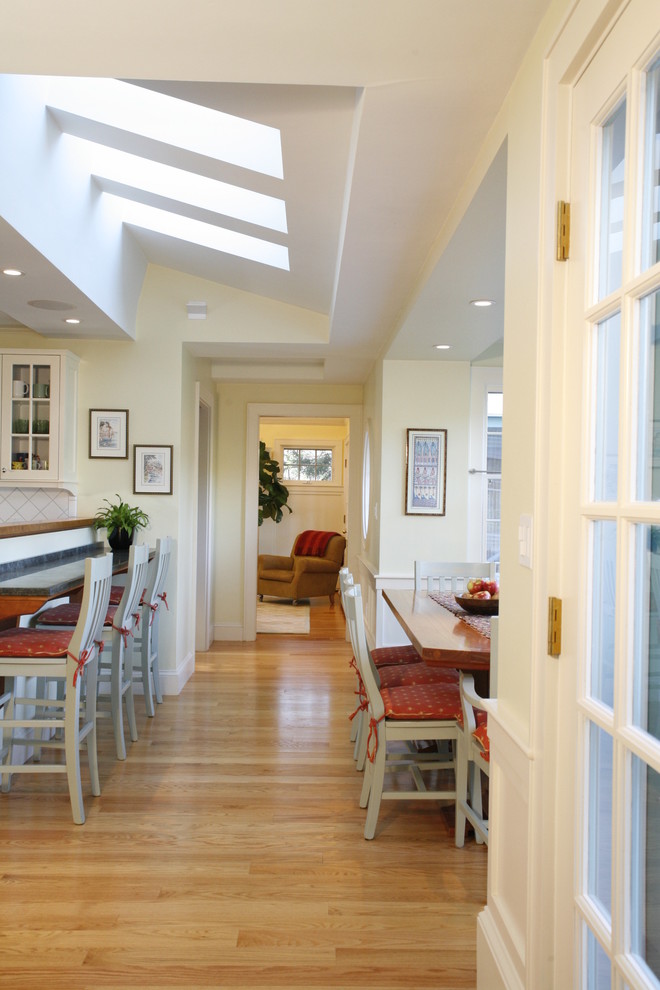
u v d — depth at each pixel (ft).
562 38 4.97
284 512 37.19
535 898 5.17
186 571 17.66
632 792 4.04
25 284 12.16
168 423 16.65
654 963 3.77
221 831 9.71
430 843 9.52
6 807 10.39
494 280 10.76
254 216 11.75
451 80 6.30
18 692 11.68
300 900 8.07
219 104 8.04
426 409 17.15
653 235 3.85
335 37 5.78
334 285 13.34
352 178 8.24
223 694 16.57
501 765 6.23
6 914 7.70
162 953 7.07
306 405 23.03
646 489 3.93
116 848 9.19
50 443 15.62
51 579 10.86
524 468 5.74
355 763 12.23
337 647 22.11
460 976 6.83
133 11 5.53
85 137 11.04
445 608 12.36
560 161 5.06
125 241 14.97
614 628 4.30
